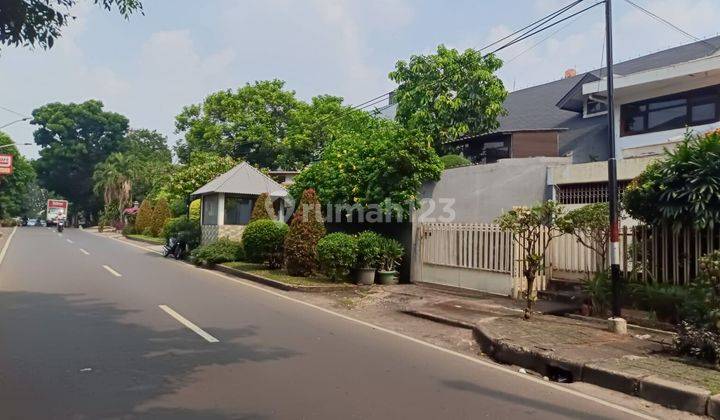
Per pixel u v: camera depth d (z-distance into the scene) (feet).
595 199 40.65
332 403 16.92
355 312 35.01
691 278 28.04
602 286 31.50
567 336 26.12
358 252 46.09
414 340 27.07
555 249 38.63
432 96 73.72
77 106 240.94
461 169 47.75
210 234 69.46
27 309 31.53
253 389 18.07
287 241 50.67
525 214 31.42
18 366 20.12
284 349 23.90
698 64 52.70
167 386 18.15
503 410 16.94
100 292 38.75
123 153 241.14
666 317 28.37
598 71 78.18
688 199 26.66
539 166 43.86
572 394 19.11
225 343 24.59
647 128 60.75
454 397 18.03
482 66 73.15
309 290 43.01
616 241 28.37
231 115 113.39
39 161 238.48
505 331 27.09
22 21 19.31
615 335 26.45
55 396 16.93
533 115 85.05
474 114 73.00
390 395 17.93
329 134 98.53
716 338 21.56
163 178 133.80
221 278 51.03
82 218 271.49
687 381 18.85
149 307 33.37
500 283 39.34
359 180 50.16
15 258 63.52
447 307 35.58
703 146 27.02
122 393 17.34
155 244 105.19
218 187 66.49
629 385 19.38
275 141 113.19
